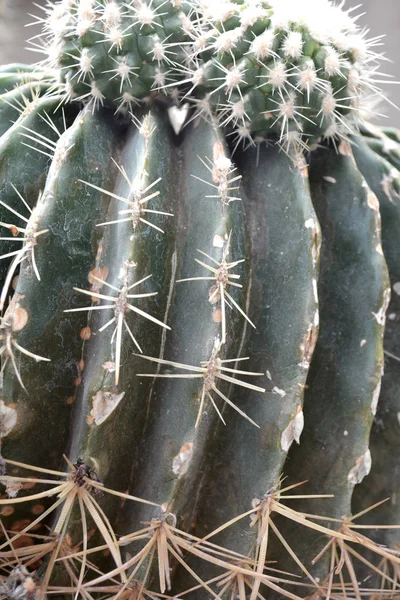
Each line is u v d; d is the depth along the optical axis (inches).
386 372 16.2
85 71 15.0
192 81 15.4
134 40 15.1
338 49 15.5
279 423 14.5
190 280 14.3
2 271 14.9
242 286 14.8
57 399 14.5
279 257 14.9
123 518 14.8
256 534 14.6
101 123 15.3
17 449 14.4
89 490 14.1
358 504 16.2
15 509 14.8
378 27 31.5
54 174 14.4
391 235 16.3
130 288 13.9
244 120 15.2
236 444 14.8
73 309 14.4
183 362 14.3
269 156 15.4
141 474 14.6
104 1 15.3
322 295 15.5
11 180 15.0
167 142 15.3
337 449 15.2
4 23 29.7
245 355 14.9
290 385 14.5
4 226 14.7
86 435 13.9
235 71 14.9
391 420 16.1
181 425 14.2
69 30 15.3
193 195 14.8
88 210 14.6
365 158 16.5
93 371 14.1
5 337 14.0
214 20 15.4
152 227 14.4
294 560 15.5
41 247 14.2
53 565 14.4
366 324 15.3
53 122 15.5
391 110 31.9
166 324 14.6
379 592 16.1
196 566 15.0
